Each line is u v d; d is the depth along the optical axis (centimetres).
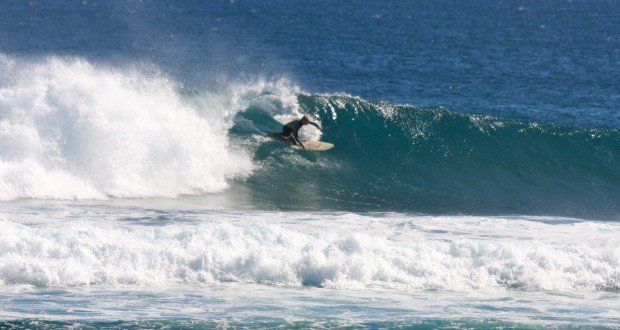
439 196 8306
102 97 7712
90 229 5341
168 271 5006
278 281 5031
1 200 6838
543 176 8962
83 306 4538
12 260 4897
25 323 4275
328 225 6328
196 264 5066
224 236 5375
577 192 8706
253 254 5128
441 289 4994
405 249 5291
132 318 4388
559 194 8625
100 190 7300
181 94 8825
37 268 4875
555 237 6097
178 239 5341
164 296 4738
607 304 4788
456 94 17188
